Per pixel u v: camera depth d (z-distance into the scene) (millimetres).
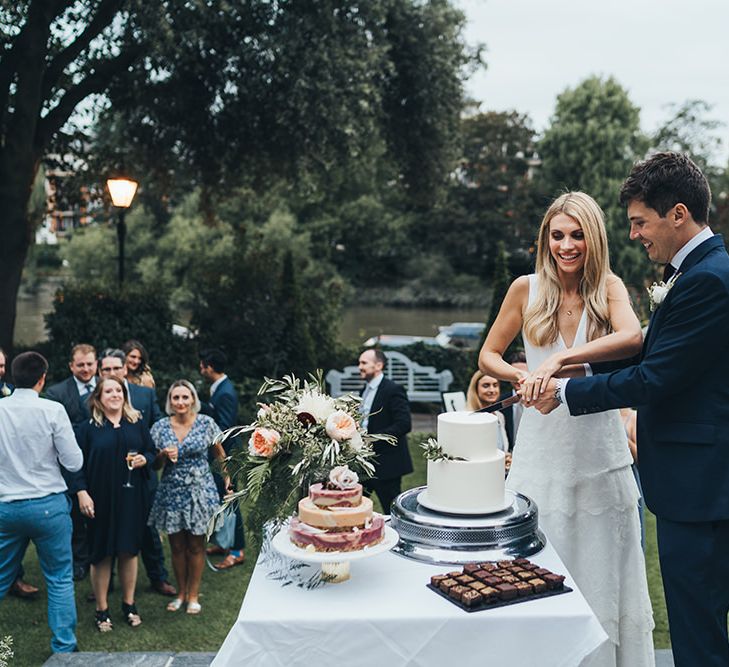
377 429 6133
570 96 51031
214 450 5719
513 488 3033
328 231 46656
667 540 2490
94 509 5160
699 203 2459
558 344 2961
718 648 2449
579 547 2939
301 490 2463
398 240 51781
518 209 56094
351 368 14359
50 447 4523
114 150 15594
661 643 4824
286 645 2139
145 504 5289
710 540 2418
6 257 11609
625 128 48688
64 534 4582
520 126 58688
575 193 2949
